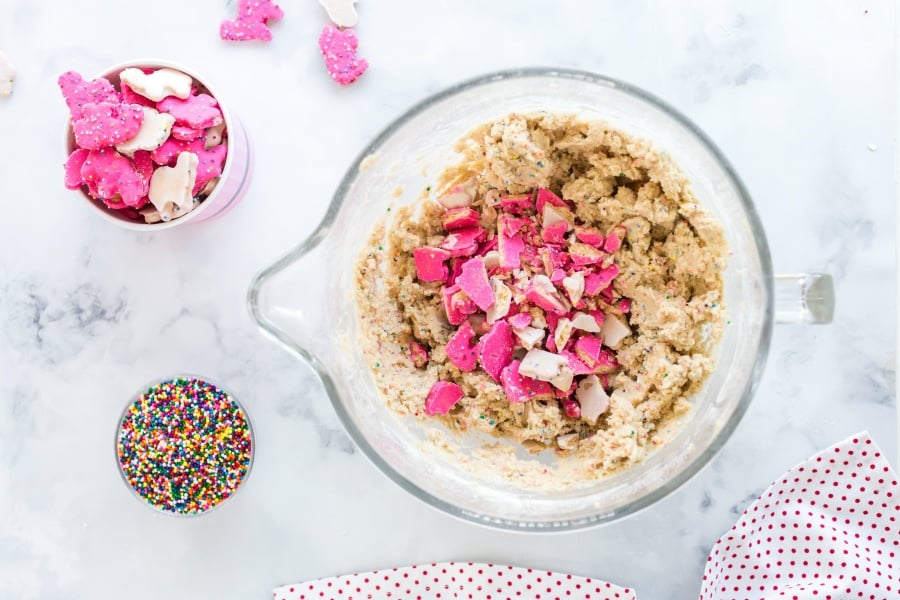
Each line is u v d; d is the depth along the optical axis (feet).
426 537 2.23
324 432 2.25
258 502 2.26
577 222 2.09
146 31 2.25
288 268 1.98
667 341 2.02
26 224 2.28
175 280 2.26
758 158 2.20
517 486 2.05
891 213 2.19
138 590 2.28
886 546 2.10
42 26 2.26
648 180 2.01
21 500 2.30
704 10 2.20
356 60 2.20
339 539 2.24
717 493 2.20
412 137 1.98
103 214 2.11
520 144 1.98
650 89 2.20
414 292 2.11
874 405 2.19
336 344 2.02
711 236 1.97
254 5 2.20
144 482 2.26
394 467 2.01
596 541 2.22
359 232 2.05
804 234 2.20
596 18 2.20
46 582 2.30
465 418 2.10
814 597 2.08
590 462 2.04
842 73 2.19
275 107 2.23
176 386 2.24
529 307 2.08
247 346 2.26
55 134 2.27
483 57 2.21
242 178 2.19
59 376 2.29
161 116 2.06
